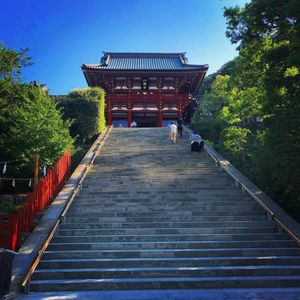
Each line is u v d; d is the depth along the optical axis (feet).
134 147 79.71
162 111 146.72
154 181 55.31
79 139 94.84
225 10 47.19
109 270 30.73
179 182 54.95
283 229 38.68
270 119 41.45
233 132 70.79
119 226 39.88
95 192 49.70
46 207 46.19
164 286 29.35
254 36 47.14
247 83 54.80
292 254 34.73
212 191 50.70
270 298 26.50
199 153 74.02
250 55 50.52
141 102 146.10
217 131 103.24
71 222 41.01
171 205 45.60
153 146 80.53
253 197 46.47
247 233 38.93
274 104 40.98
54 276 30.25
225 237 37.63
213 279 29.73
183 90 156.97
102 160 68.80
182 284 29.40
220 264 32.60
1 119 59.93
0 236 34.45
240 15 46.26
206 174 59.36
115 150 76.89
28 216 39.68
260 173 50.65
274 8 41.04
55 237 36.50
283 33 45.01
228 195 49.44
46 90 92.12
